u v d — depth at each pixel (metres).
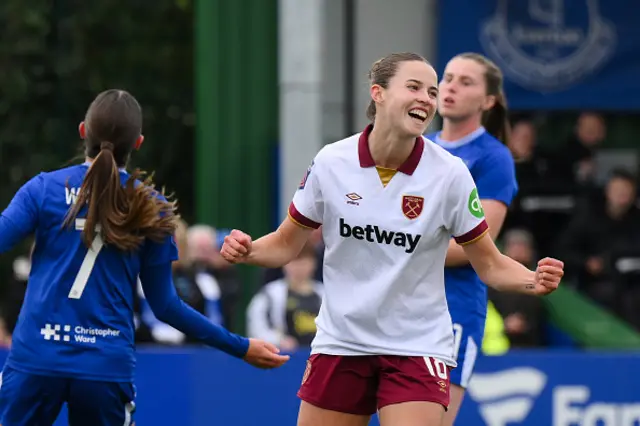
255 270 33.84
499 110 19.25
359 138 15.55
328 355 15.88
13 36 55.44
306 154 32.38
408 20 38.56
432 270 15.55
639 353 24.70
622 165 38.34
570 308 30.28
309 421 16.08
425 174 15.31
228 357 24.02
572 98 37.72
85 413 15.63
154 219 15.71
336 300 15.70
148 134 56.09
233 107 35.41
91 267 15.57
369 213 15.31
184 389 23.91
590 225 34.28
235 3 35.31
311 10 32.38
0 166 56.06
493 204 18.42
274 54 35.47
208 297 28.11
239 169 35.38
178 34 56.78
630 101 37.81
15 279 30.12
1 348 23.31
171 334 26.97
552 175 36.41
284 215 32.44
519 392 24.45
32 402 15.49
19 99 55.50
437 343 15.60
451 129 18.94
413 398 15.28
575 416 24.55
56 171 15.98
